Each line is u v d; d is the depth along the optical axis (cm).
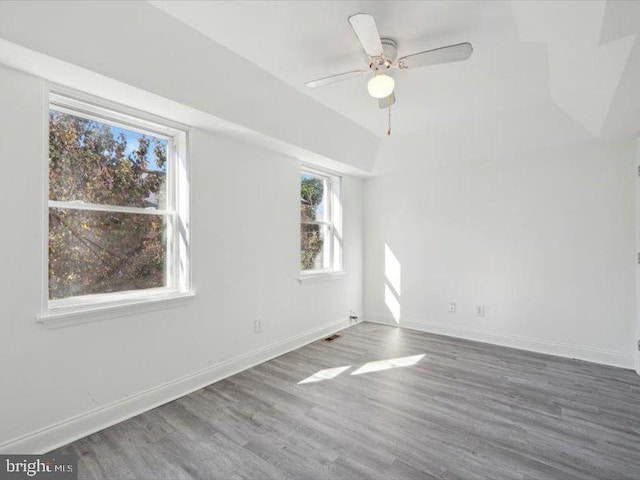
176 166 268
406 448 193
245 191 313
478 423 218
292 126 303
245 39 204
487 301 391
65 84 196
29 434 184
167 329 250
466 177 406
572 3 149
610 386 273
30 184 186
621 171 319
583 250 336
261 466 178
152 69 198
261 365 319
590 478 169
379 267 478
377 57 197
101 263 225
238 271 306
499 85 266
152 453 188
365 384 277
